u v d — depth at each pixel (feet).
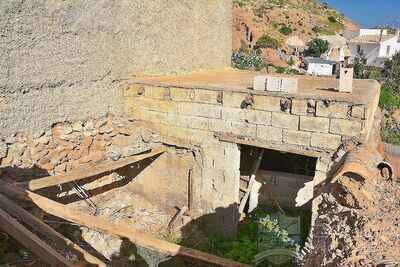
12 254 20.02
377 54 166.81
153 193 34.19
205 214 31.73
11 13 23.97
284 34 178.91
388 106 102.22
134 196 35.37
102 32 29.89
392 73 123.34
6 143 25.07
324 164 25.08
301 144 25.79
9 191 19.48
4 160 25.08
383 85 116.78
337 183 16.92
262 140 27.22
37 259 19.81
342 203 16.26
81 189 31.04
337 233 14.43
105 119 31.45
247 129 27.63
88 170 27.02
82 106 29.53
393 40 166.30
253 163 35.42
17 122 25.54
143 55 33.71
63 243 17.16
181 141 30.86
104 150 32.04
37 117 26.71
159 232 32.42
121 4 30.89
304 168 39.32
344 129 24.16
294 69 132.87
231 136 28.40
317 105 24.64
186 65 39.04
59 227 27.66
